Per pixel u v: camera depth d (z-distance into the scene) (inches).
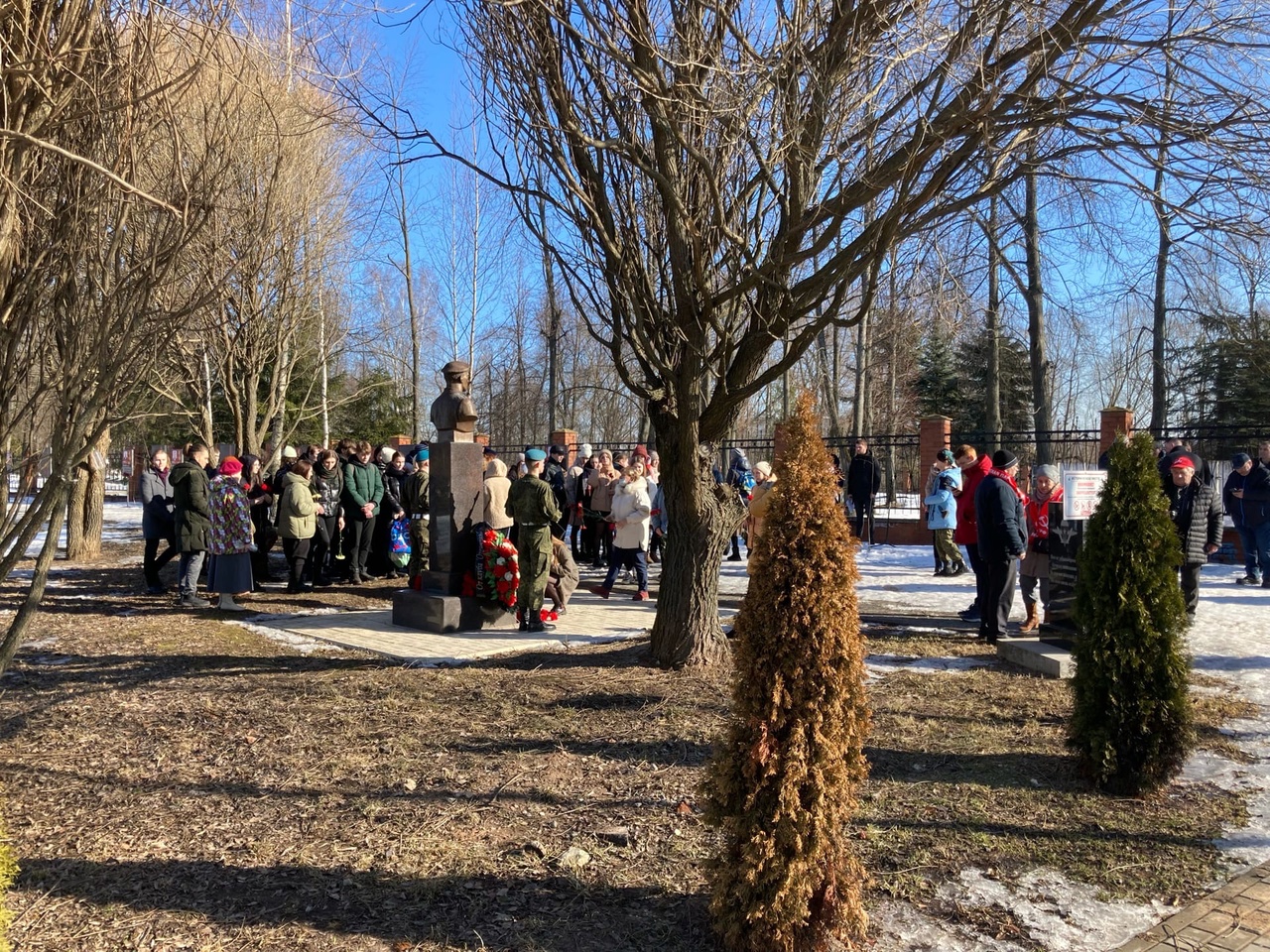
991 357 892.6
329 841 159.6
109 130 113.7
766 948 122.9
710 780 131.8
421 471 459.5
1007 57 189.2
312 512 460.4
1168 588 185.0
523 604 350.9
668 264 265.3
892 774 197.0
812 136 211.0
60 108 107.7
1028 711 243.8
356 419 1250.6
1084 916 137.9
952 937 131.7
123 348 116.2
